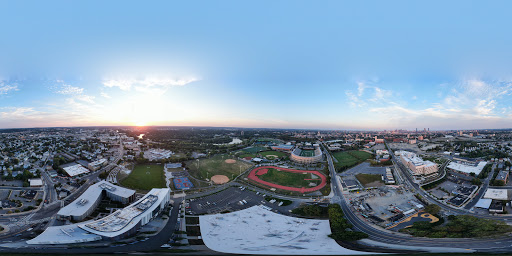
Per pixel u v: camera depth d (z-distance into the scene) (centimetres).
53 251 11462
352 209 18662
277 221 16125
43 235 12825
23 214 16800
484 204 18800
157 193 18450
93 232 13162
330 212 16675
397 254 10756
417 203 19600
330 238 13512
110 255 11156
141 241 13175
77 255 11006
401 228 15512
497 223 14525
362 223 16325
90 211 17275
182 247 12362
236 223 15662
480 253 10888
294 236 13888
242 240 13225
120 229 13575
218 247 12175
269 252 11181
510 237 13025
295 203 19912
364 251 11369
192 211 17950
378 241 13325
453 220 15600
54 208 18000
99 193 19150
